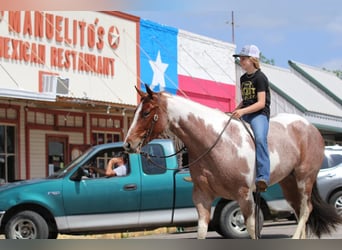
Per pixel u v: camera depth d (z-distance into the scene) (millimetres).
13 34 16906
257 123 6969
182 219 11211
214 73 24859
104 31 19844
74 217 10617
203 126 6660
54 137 18844
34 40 17500
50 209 10492
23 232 10375
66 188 10609
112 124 21016
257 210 6879
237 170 6637
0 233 10508
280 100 28906
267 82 7188
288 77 31906
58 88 17391
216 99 24859
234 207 11273
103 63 19672
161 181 11117
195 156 6742
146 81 21328
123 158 11211
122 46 20516
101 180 10828
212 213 11305
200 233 6625
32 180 10914
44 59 17750
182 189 11211
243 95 7328
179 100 6754
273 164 7152
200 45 24250
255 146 6855
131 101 20562
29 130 17938
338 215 8195
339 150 14445
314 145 7895
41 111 18375
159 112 6641
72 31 18734
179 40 23188
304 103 29031
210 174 6648
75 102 15852
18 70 16953
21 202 10336
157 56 21984
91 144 20078
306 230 8211
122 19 20625
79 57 18844
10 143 17469
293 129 7695
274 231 13086
